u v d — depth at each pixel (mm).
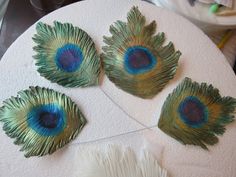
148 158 166
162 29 198
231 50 256
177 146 173
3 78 181
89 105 178
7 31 254
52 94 174
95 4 200
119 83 181
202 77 189
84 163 164
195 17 227
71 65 181
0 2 220
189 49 195
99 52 188
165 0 227
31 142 165
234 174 172
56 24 188
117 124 175
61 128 169
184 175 168
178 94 180
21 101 172
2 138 169
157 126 175
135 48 187
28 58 185
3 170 164
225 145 175
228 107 181
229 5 229
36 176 164
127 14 197
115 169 162
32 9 263
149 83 182
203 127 176
